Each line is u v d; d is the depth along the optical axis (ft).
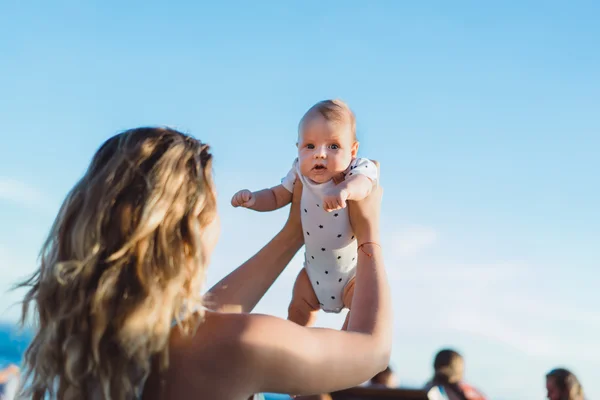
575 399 17.70
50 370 3.91
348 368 4.22
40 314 4.07
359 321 4.63
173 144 4.34
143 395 3.92
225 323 4.08
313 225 6.75
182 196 4.17
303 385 4.07
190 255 4.09
